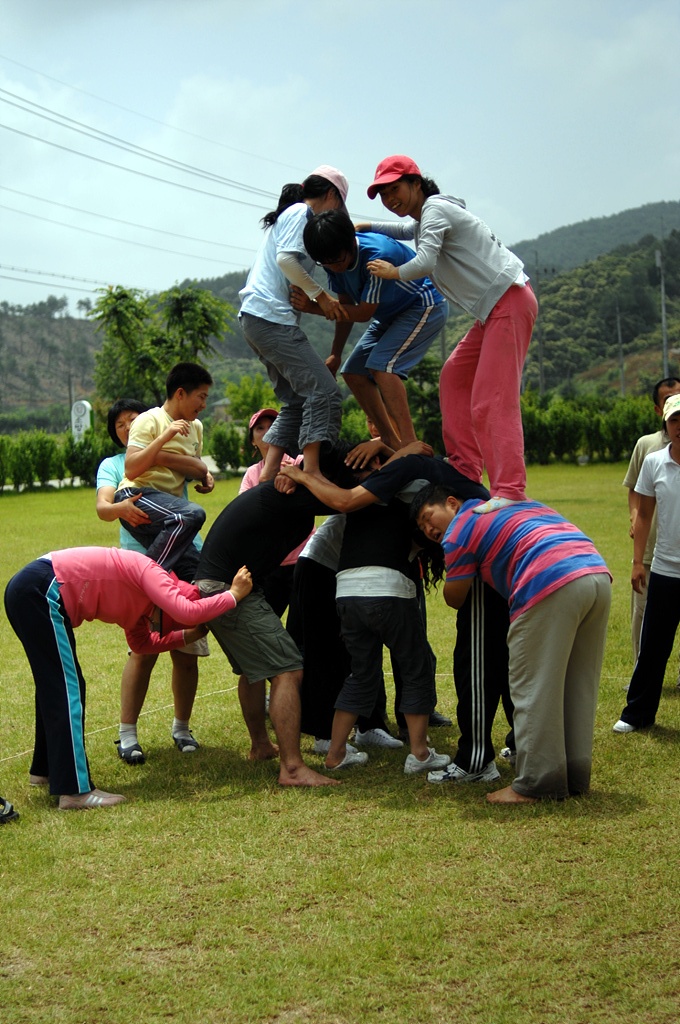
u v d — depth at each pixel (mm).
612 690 6332
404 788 4750
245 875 3795
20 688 6961
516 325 4602
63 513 21281
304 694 5441
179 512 5328
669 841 3930
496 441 4621
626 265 111250
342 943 3248
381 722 5613
